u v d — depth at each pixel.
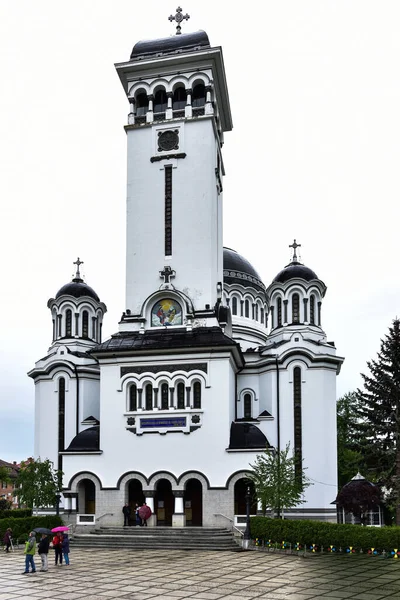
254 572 32.28
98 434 53.91
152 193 57.97
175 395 51.69
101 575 32.09
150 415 51.59
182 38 60.72
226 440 49.88
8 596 27.16
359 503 49.47
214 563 35.66
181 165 57.88
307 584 28.81
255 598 26.02
